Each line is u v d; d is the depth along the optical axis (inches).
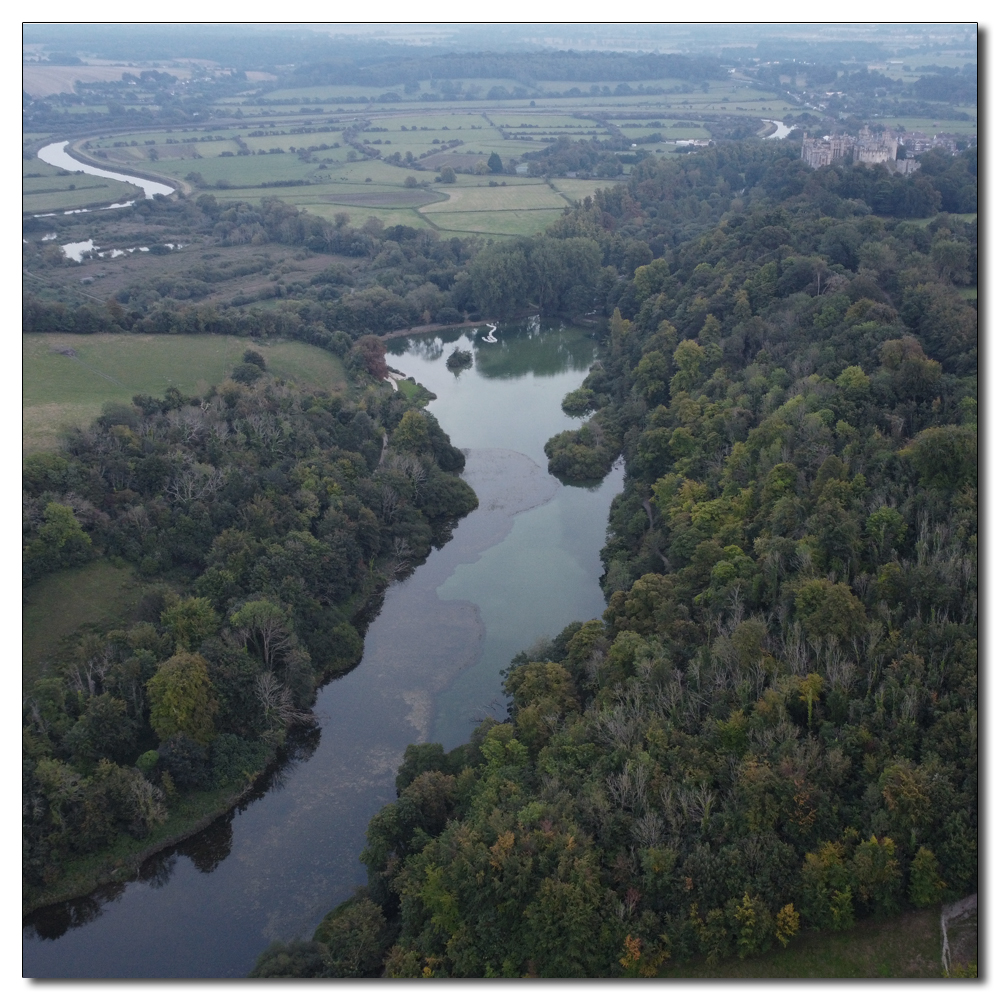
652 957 3346.5
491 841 3772.1
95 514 5792.3
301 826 4576.8
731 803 3698.3
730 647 4333.2
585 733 4237.2
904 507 4805.6
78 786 4338.1
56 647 5118.1
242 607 5236.2
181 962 3919.8
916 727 3730.3
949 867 3344.0
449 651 5787.4
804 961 3289.9
